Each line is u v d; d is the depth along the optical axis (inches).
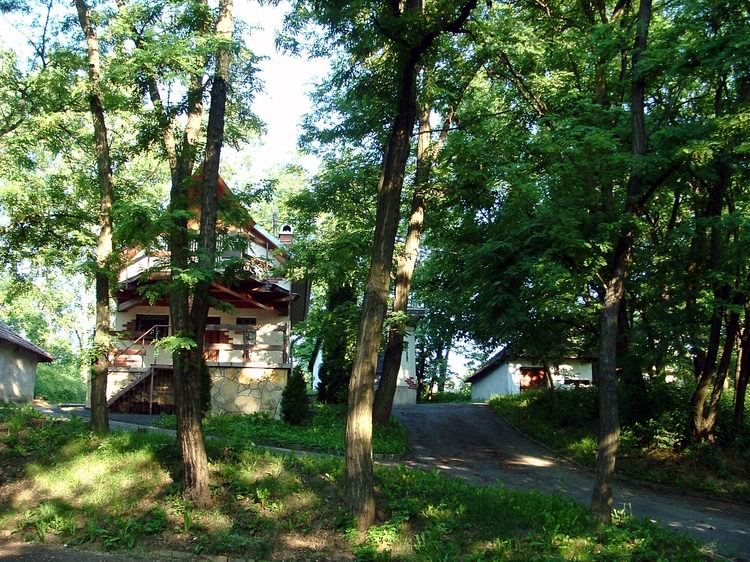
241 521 372.2
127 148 553.9
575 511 390.9
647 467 635.5
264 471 426.9
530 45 637.3
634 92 443.5
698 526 449.7
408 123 415.5
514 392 1364.4
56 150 546.6
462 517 374.3
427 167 756.6
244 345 879.7
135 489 402.6
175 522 369.4
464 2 430.0
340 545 349.7
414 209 796.6
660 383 732.7
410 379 1350.9
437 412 1139.3
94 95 507.2
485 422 1002.7
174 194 474.0
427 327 971.3
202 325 411.2
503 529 362.0
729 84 602.2
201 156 498.0
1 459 435.8
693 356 685.3
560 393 949.2
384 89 457.4
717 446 634.2
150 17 458.6
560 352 787.4
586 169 515.2
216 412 850.1
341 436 684.1
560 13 724.7
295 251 768.3
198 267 392.5
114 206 415.5
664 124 550.0
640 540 347.6
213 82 436.1
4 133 533.6
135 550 344.2
